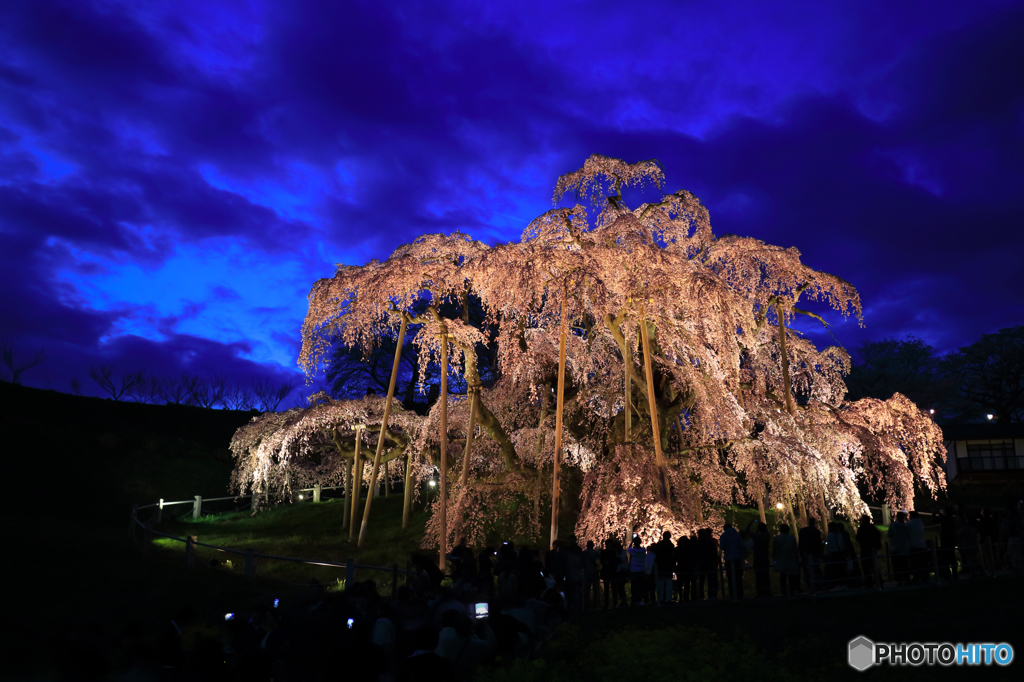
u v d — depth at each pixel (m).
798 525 24.00
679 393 22.16
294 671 7.11
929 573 14.82
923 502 37.09
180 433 48.09
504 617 8.54
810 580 13.18
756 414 22.03
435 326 22.00
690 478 21.70
